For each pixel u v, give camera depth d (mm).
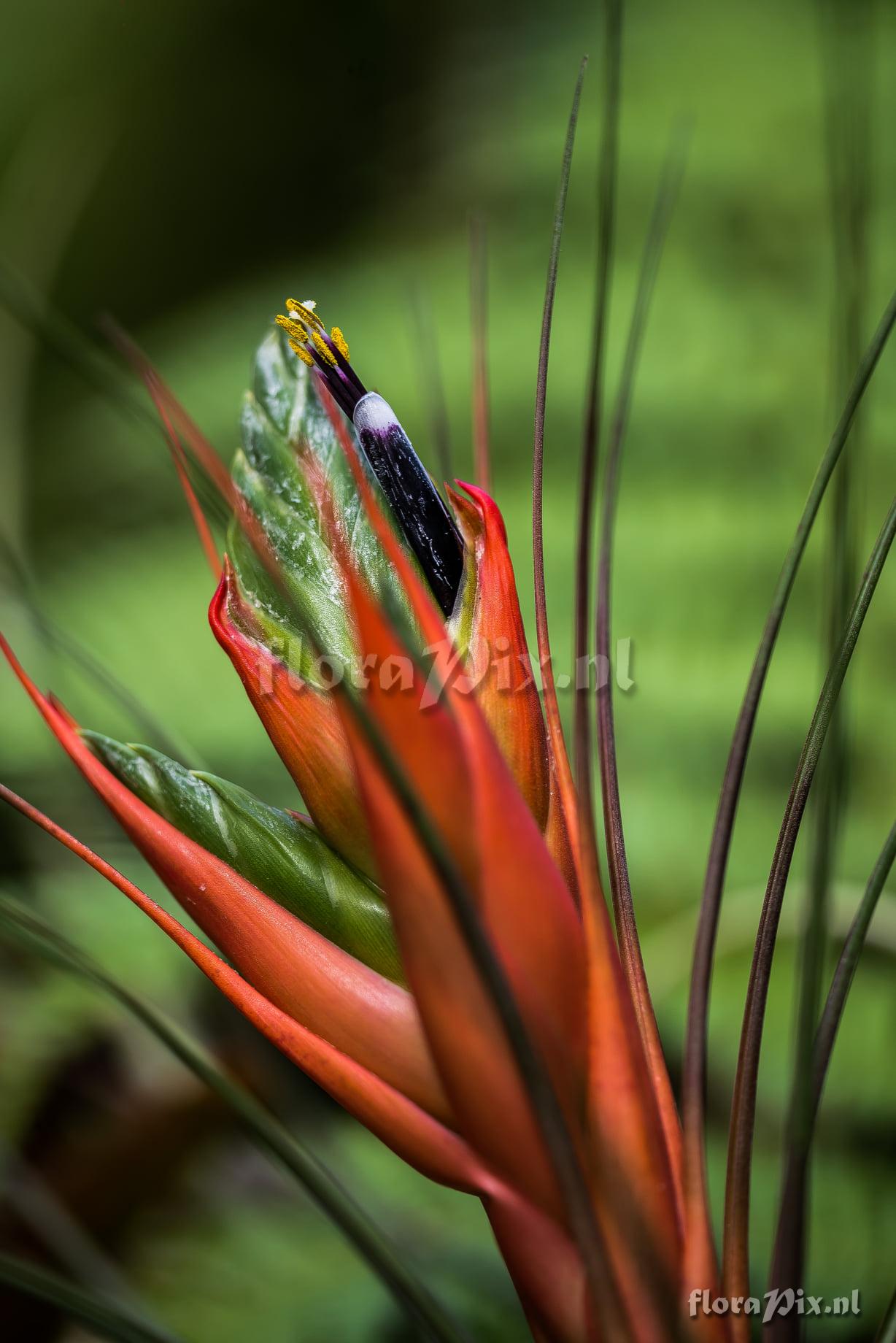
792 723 977
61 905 705
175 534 1240
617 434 361
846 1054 576
